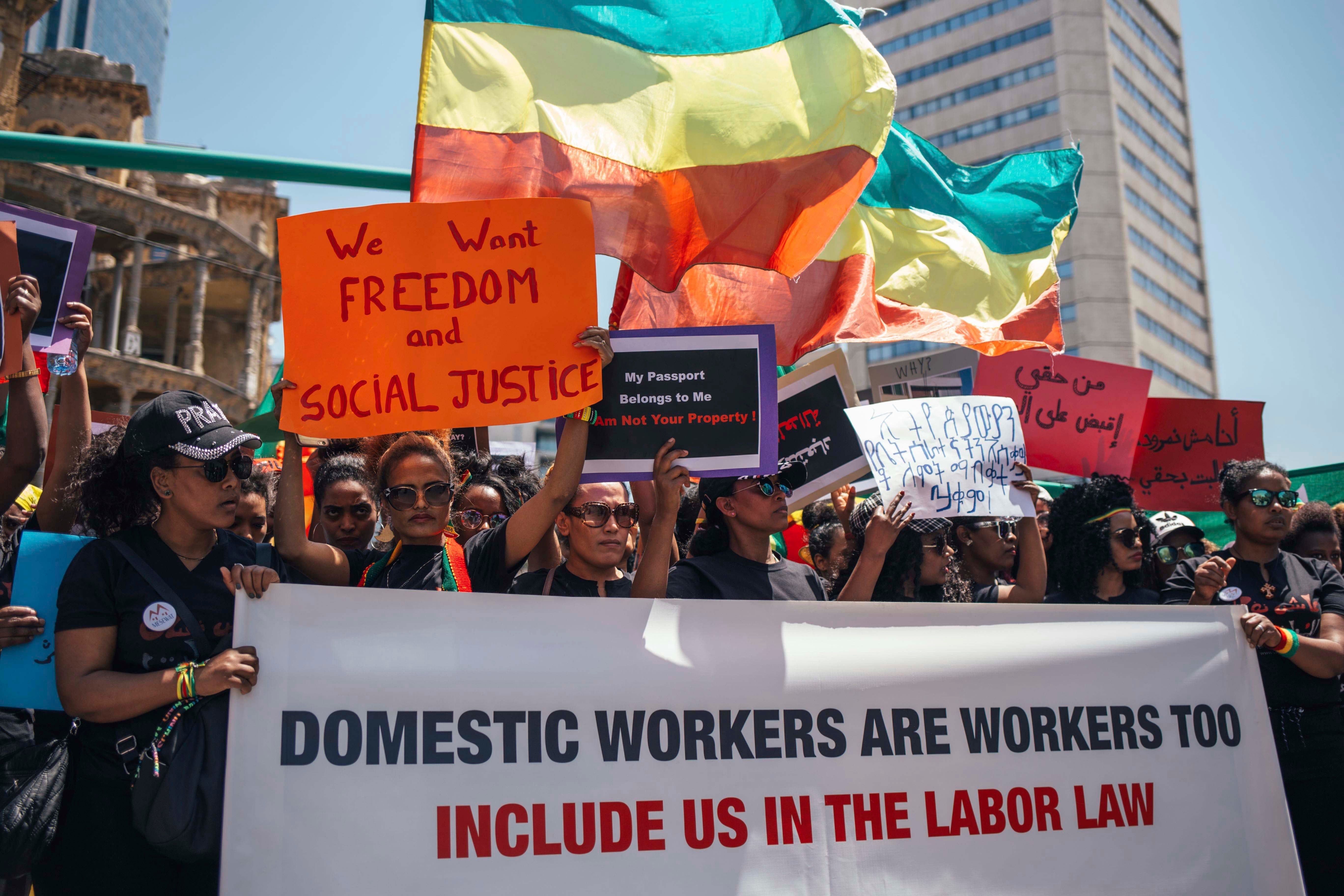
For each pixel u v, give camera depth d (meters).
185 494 2.99
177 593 2.96
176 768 2.74
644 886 3.06
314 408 3.30
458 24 3.69
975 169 5.50
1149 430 6.29
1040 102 72.44
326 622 2.99
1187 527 5.94
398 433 3.61
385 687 2.99
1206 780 3.66
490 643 3.12
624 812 3.10
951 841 3.35
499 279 3.40
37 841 2.75
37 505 3.62
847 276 4.87
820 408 4.53
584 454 3.45
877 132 4.05
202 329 39.88
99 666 2.81
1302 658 3.88
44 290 3.80
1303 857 4.07
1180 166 80.56
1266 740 3.76
